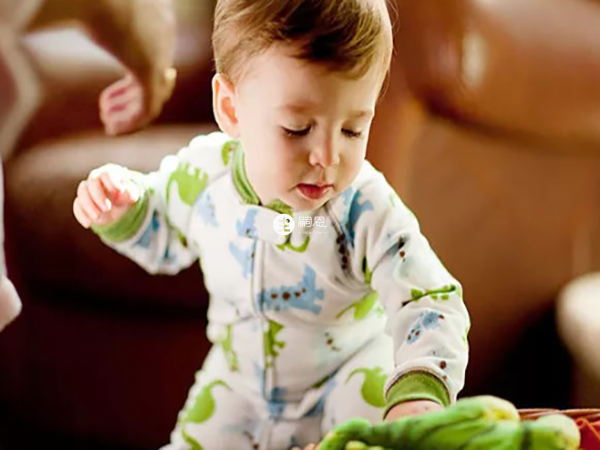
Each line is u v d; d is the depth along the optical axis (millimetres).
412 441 640
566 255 1560
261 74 772
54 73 1363
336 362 909
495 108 1384
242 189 877
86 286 1343
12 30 1208
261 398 917
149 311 1368
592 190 1550
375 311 921
